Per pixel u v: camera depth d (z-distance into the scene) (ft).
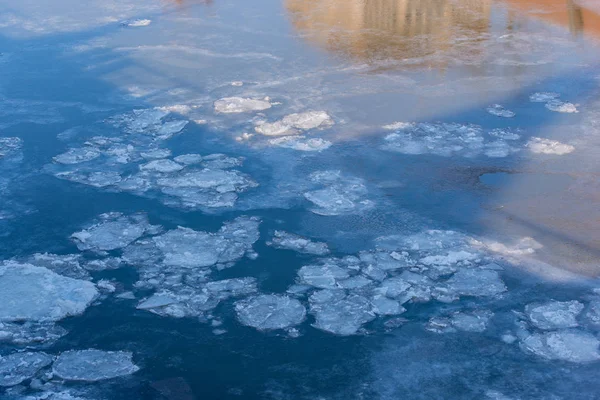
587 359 15.74
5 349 16.35
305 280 18.63
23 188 23.45
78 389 15.14
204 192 22.99
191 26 40.01
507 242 20.04
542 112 28.32
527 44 36.09
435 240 20.17
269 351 16.21
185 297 18.10
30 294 18.15
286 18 41.19
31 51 36.45
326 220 21.31
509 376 15.29
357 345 16.34
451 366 15.64
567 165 24.27
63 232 21.01
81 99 30.37
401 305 17.67
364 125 27.35
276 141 26.21
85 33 39.24
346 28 39.11
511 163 24.48
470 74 32.30
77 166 24.82
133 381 15.37
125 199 22.72
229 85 31.45
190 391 15.05
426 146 25.66
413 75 32.22
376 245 20.07
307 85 31.27
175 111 28.94
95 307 17.83
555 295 17.87
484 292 18.06
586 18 40.45
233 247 20.10
